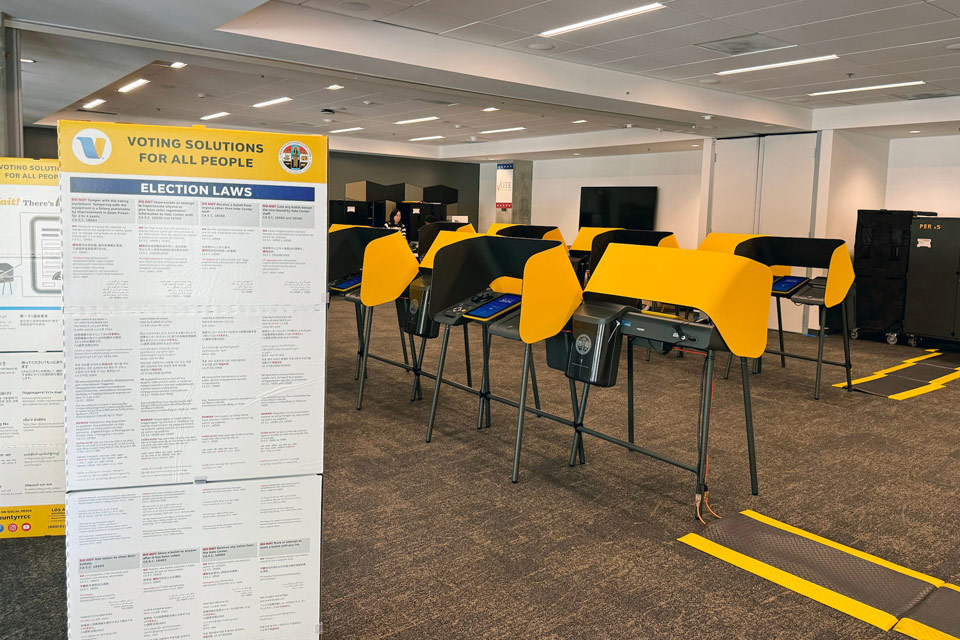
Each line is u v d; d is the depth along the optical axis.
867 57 6.04
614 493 3.30
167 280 1.34
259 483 1.45
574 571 2.55
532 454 3.82
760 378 5.88
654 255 3.15
